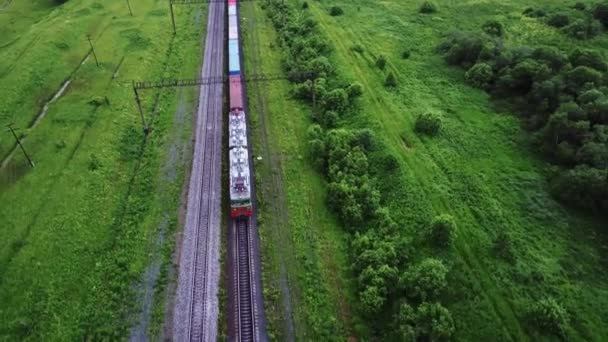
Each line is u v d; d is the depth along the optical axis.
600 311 41.16
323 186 59.75
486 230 49.69
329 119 69.75
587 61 68.56
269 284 47.56
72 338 42.66
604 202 49.31
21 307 45.12
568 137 57.16
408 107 71.25
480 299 42.91
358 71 81.19
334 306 45.53
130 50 92.94
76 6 113.88
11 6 120.25
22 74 81.50
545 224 50.09
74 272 48.53
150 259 50.12
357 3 112.94
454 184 56.06
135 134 69.38
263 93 78.94
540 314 40.09
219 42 97.19
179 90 80.62
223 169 62.75
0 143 66.88
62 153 64.81
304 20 100.56
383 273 45.28
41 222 54.03
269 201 57.47
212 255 50.66
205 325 43.84
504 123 65.81
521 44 84.19
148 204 57.12
